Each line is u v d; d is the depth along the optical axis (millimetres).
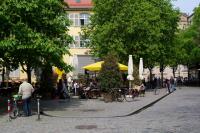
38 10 27969
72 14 80812
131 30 58031
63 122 22031
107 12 60719
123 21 58688
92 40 61375
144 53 60031
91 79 46219
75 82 47094
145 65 64062
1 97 41500
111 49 58562
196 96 50188
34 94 40219
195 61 89625
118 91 37312
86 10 80688
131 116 25188
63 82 41000
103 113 26375
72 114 25844
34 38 27141
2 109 29562
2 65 32562
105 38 59375
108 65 37156
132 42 59719
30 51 28109
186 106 33531
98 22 62062
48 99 39875
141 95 48719
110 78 36906
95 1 62312
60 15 30266
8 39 26438
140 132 18000
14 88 43469
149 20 59938
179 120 22797
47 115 25781
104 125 20531
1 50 27922
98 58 65312
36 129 19234
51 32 29562
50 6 28828
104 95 37000
